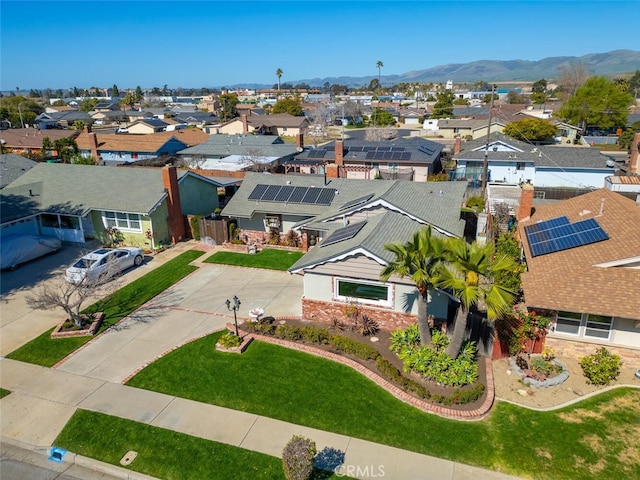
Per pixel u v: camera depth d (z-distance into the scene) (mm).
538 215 23203
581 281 15500
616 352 15344
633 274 15305
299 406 14047
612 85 77812
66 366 16516
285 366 16047
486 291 13281
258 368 16000
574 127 71750
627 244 16125
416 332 16719
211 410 14016
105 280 19938
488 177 47812
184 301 21484
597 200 21422
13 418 13922
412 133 91438
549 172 45750
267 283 23297
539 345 16156
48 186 31250
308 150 57312
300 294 21938
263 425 13328
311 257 19000
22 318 20094
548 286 15828
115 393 14953
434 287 14438
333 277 18297
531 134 64438
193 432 13133
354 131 92312
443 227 20781
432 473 11492
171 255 27594
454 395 13820
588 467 11508
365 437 12750
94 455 12477
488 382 14859
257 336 17969
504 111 96312
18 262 25484
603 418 13141
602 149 66688
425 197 24641
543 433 12656
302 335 17656
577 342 15719
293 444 11164
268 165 47906
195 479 11586
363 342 17422
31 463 12375
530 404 13891
